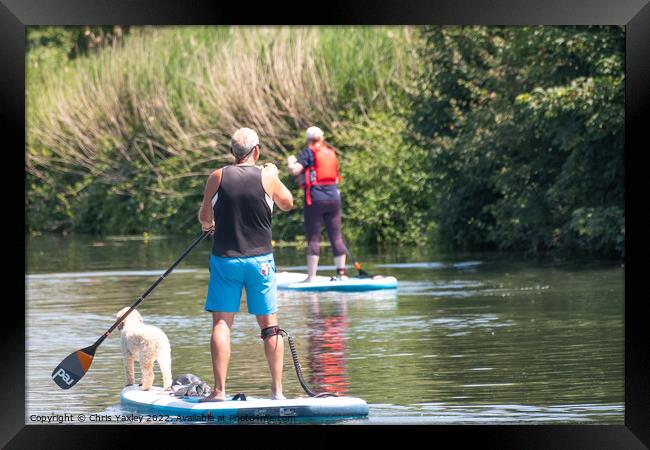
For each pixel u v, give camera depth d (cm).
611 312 3256
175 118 7462
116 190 7969
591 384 2255
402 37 6912
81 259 5784
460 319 3203
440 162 6059
